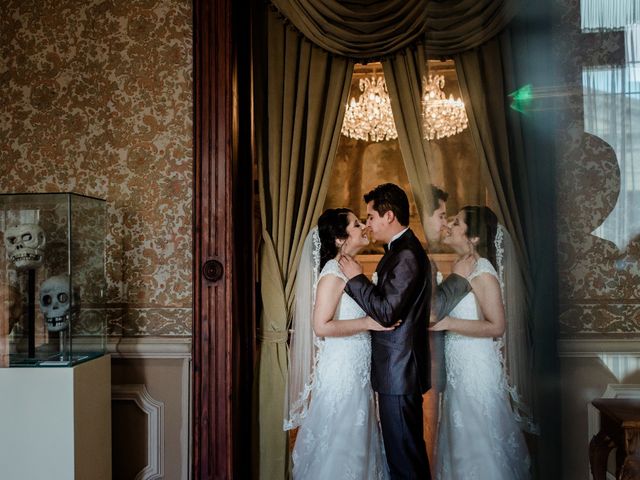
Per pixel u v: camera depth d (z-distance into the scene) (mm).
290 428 2191
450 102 1103
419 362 2131
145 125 2266
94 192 2271
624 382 1218
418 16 2148
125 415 2213
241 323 2232
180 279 2244
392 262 2176
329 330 2172
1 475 1816
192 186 2207
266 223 2229
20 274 1871
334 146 2203
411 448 2100
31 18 2307
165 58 2268
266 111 2256
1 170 2299
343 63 2211
